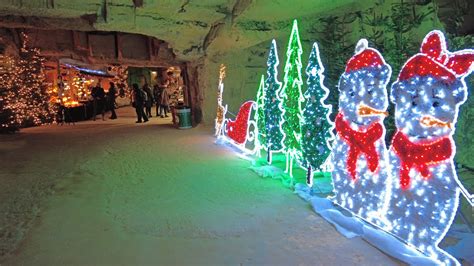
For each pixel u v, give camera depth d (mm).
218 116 10445
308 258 3260
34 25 9586
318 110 5109
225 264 3176
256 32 9281
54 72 16531
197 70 12578
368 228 3709
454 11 4848
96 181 5922
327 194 5020
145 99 17109
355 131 4012
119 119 17078
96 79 23781
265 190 5312
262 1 7578
